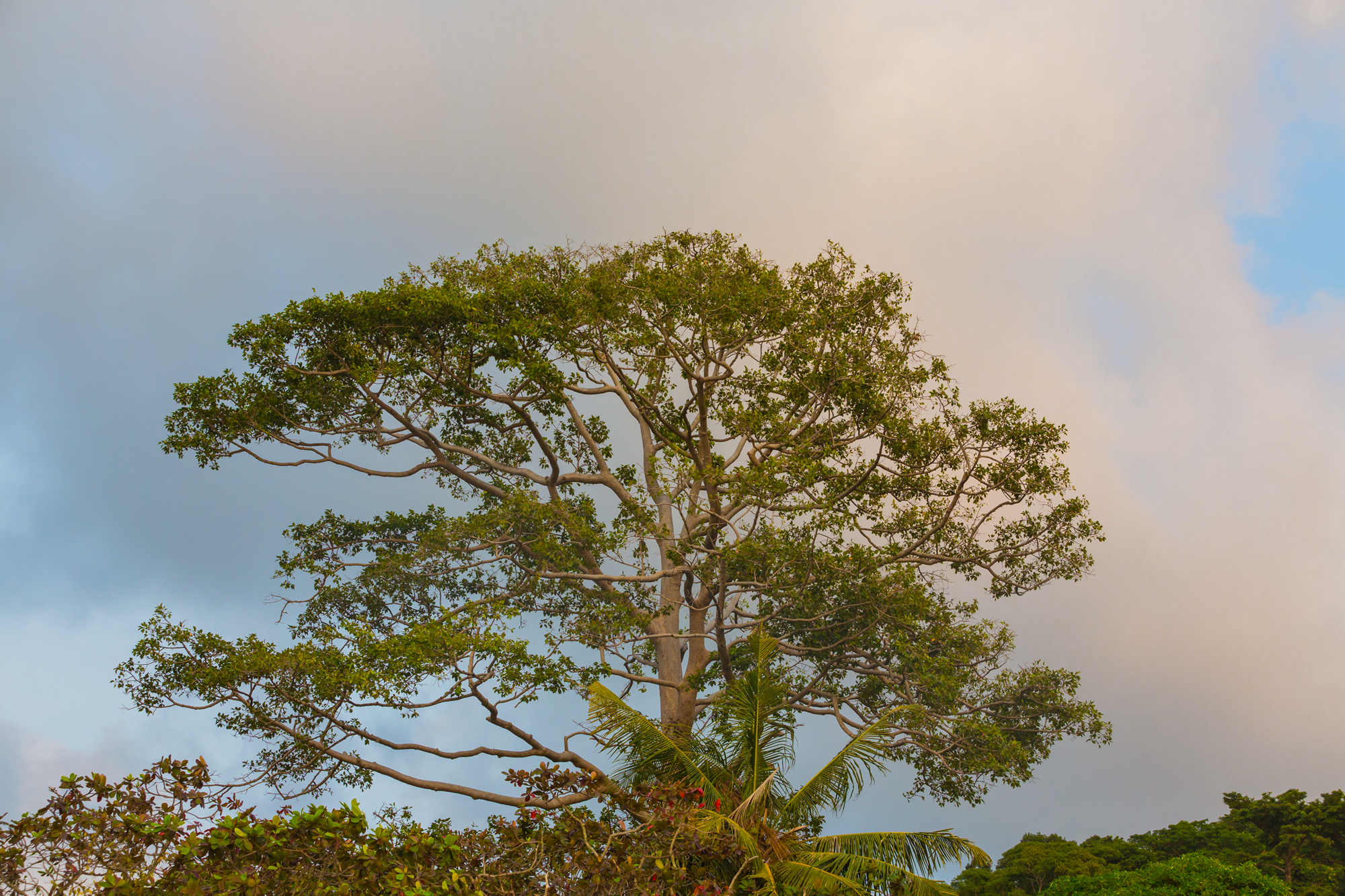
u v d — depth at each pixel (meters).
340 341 21.38
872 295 23.27
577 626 21.62
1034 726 23.89
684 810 13.47
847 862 15.40
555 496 24.33
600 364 23.89
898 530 23.36
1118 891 18.64
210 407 21.11
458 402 23.62
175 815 9.17
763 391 22.88
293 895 9.11
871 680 25.34
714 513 21.47
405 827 10.77
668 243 23.84
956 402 22.02
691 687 22.41
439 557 23.33
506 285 22.08
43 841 8.66
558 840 11.98
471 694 17.47
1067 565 23.58
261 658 17.06
